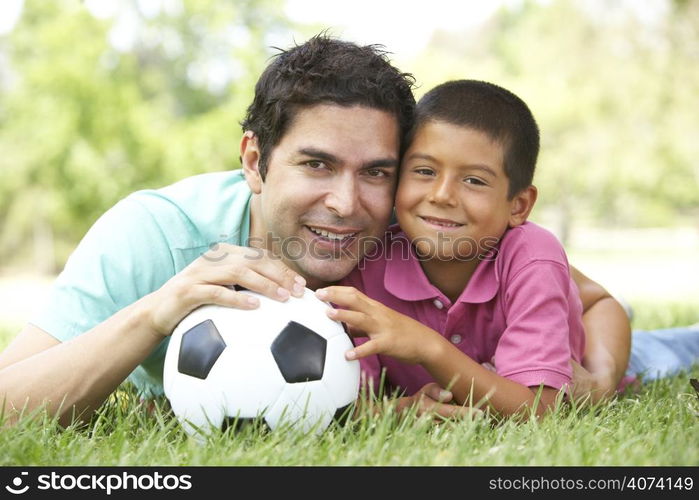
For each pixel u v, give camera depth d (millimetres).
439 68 22219
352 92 2373
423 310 2717
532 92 22578
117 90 18547
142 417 2391
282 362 2090
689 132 22609
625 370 3240
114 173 18578
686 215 29812
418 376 2740
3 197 20766
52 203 18797
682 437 2072
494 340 2699
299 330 2146
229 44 21719
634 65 22609
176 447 2055
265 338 2109
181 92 22297
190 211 2648
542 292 2504
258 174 2621
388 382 2840
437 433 2115
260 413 2062
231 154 18688
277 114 2438
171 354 2207
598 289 3477
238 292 2182
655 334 4004
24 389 2201
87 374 2221
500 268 2623
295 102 2398
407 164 2598
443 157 2516
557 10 23516
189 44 22188
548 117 22531
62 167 18359
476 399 2363
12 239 24141
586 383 2703
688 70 22156
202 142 18609
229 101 20312
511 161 2588
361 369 2658
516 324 2494
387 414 2068
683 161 23344
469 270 2697
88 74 18234
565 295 2578
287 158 2432
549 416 2260
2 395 2191
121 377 2281
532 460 1904
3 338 4516
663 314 5598
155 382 2811
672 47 22188
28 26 19312
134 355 2258
